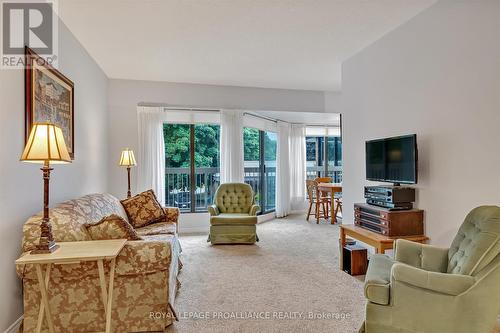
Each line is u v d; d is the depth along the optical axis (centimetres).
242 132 570
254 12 282
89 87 382
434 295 174
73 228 213
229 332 209
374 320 187
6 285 199
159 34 328
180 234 524
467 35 245
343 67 422
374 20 302
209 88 536
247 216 454
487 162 231
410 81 303
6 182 200
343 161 420
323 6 273
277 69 455
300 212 735
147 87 508
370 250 354
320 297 264
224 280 304
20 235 216
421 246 222
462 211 250
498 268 166
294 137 736
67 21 293
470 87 243
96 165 416
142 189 500
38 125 183
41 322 185
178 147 566
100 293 205
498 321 213
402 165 292
